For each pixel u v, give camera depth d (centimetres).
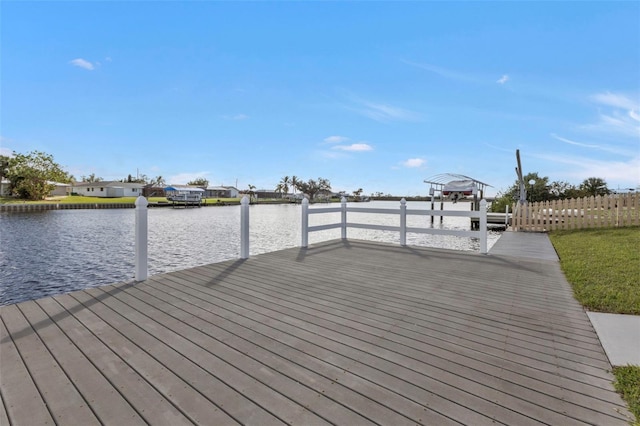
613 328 259
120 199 5444
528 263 520
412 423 146
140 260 398
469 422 146
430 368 197
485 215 599
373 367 197
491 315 291
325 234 1938
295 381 182
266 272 450
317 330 255
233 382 181
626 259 527
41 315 282
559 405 160
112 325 262
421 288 377
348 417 150
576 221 1077
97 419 149
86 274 923
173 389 174
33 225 2153
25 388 174
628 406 159
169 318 278
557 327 263
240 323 268
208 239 1628
